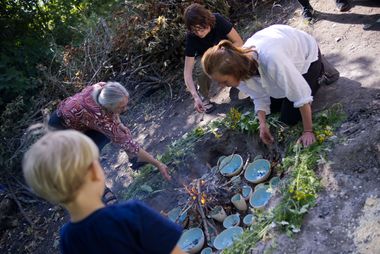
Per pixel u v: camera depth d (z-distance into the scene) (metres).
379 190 2.49
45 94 5.17
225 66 2.38
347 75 3.34
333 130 2.90
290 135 3.08
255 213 2.77
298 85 2.61
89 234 1.30
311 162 2.74
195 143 3.62
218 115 3.78
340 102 3.10
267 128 3.04
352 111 2.99
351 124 2.89
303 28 4.11
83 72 5.10
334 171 2.66
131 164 3.92
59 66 5.66
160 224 1.34
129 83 4.93
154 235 1.32
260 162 3.21
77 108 2.88
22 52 5.79
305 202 2.57
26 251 3.89
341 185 2.59
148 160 3.20
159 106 4.52
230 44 2.46
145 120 4.43
